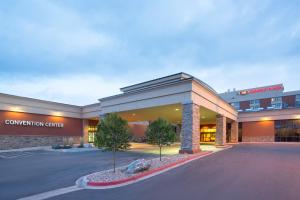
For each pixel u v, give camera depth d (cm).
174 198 837
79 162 1808
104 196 881
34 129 3253
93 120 4231
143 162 1334
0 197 892
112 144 1294
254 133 4441
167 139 1689
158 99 2458
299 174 1199
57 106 3609
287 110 4069
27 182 1141
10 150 2891
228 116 3656
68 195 905
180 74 2795
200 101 2381
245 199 807
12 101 3006
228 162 1636
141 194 898
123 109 2916
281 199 799
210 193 888
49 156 2259
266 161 1662
